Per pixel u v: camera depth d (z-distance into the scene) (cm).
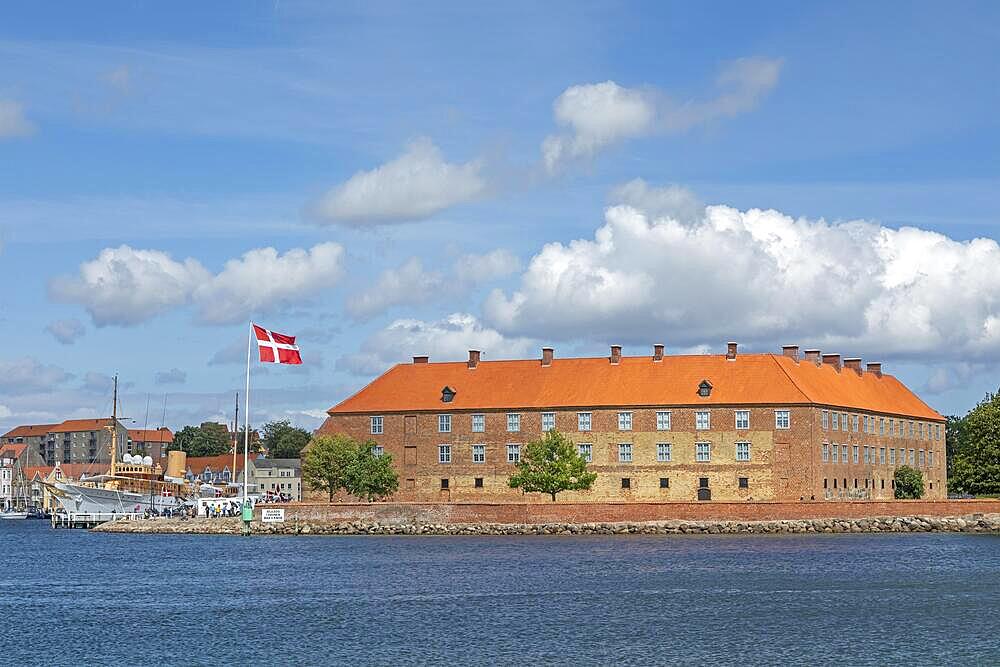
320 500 17062
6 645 6612
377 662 6078
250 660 6156
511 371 17300
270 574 9962
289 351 13900
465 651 6316
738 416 15838
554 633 6800
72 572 10431
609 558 10844
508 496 16662
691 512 14038
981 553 11206
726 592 8400
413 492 17100
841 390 16938
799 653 6188
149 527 16150
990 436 15975
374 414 17325
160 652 6375
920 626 6938
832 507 14038
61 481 18288
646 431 16175
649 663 5988
